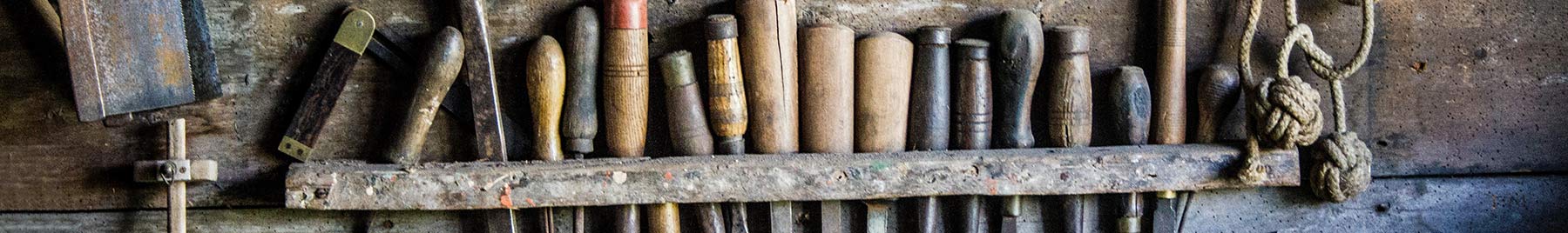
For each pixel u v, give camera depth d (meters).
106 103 1.54
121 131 1.74
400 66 1.70
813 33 1.67
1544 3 1.79
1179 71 1.72
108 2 1.54
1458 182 1.85
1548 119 1.84
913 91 1.72
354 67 1.69
